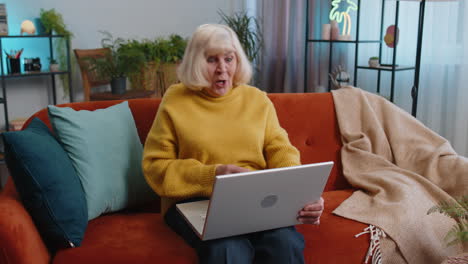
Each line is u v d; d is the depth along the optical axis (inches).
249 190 50.9
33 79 154.6
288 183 53.0
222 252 54.0
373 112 86.1
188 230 58.9
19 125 137.3
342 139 85.1
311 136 85.0
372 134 84.3
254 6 198.1
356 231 65.3
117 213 70.4
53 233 56.2
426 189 75.0
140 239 60.2
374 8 151.9
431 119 136.0
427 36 135.0
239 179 49.4
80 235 58.1
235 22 178.4
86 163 64.6
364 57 157.8
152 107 78.3
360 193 75.6
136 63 147.3
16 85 150.9
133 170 69.7
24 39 151.0
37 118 67.5
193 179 60.5
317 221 58.6
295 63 185.0
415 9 138.9
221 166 59.2
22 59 151.5
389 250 65.8
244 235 58.7
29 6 151.1
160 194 63.0
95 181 64.9
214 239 55.2
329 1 169.2
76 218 57.9
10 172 55.9
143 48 158.1
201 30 65.0
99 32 169.2
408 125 86.0
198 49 64.3
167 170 62.3
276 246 56.6
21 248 49.7
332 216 68.9
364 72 159.0
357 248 64.6
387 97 133.7
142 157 71.2
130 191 68.8
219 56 65.0
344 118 85.9
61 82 160.4
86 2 164.4
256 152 66.8
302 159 82.8
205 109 66.9
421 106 139.8
